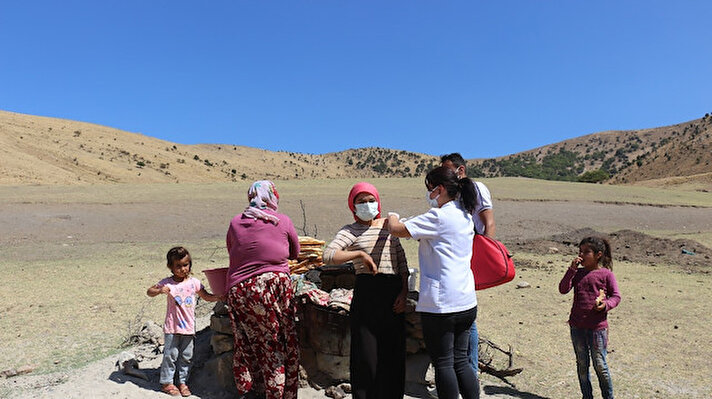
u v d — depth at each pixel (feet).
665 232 73.61
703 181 287.28
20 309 25.94
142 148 597.52
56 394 14.64
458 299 11.74
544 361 18.89
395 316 13.17
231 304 13.50
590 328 14.32
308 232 66.74
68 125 581.94
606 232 70.03
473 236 12.98
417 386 15.30
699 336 22.18
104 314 25.05
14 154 357.00
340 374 15.35
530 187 136.87
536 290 32.68
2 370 17.15
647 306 28.02
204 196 101.40
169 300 15.15
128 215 76.69
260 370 14.35
